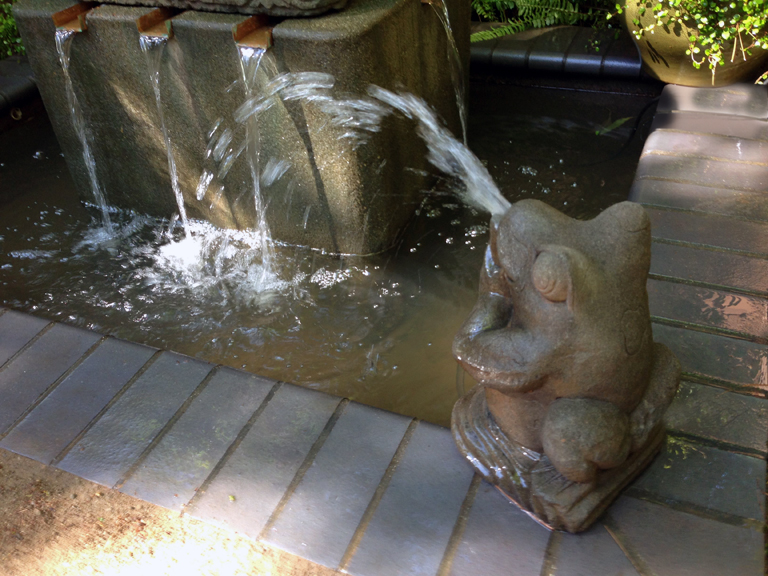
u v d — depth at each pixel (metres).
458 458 1.85
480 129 4.04
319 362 2.57
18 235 3.37
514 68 4.41
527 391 1.51
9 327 2.45
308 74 2.56
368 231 3.01
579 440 1.46
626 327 1.45
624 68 4.12
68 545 1.72
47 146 4.14
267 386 2.14
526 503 1.69
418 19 2.90
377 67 2.60
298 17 2.58
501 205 3.38
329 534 1.70
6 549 1.71
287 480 1.84
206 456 1.93
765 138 3.27
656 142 3.32
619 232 1.44
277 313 2.81
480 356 1.51
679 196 2.91
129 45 2.81
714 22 3.33
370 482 1.81
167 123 3.01
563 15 4.66
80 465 1.93
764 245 2.58
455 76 3.55
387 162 2.91
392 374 2.49
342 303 2.84
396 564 1.62
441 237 3.19
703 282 2.42
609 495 1.66
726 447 1.83
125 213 3.53
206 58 2.69
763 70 3.76
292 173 2.90
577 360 1.43
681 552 1.59
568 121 4.07
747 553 1.58
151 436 2.00
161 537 1.72
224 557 1.67
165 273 3.08
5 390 2.20
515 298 1.49
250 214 3.18
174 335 2.73
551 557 1.60
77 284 3.03
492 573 1.58
